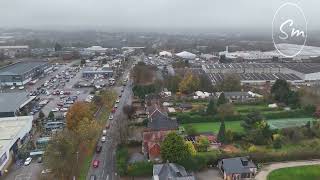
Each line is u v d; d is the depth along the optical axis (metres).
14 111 176.25
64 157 120.12
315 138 154.12
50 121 174.75
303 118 186.75
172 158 121.38
